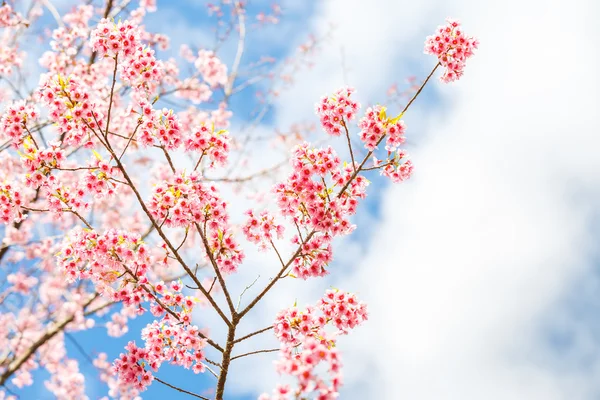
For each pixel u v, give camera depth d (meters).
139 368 4.42
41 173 4.32
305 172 4.35
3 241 7.98
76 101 4.28
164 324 4.62
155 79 4.48
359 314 4.25
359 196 4.67
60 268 4.53
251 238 4.62
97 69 7.86
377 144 4.29
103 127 4.64
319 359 3.17
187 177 4.39
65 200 4.45
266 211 4.66
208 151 4.49
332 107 4.47
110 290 4.58
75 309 8.16
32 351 7.52
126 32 4.29
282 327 4.15
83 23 8.94
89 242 4.43
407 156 4.53
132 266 4.64
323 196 4.38
